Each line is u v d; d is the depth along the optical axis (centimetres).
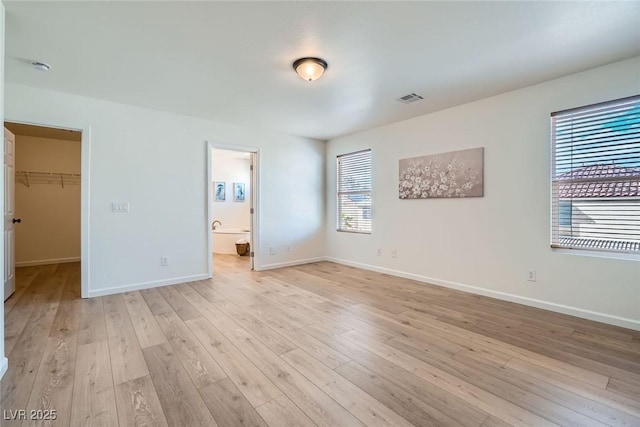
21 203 534
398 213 455
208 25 211
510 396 175
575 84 289
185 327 271
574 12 196
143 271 394
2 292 196
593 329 263
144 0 184
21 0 183
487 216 356
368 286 404
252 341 244
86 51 246
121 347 233
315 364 210
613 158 273
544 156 311
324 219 591
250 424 153
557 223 307
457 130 381
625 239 268
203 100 361
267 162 509
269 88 322
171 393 178
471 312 306
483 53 250
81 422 154
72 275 466
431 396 175
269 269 513
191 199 430
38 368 203
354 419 157
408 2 187
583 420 156
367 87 319
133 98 355
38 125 327
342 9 194
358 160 525
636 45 238
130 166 382
